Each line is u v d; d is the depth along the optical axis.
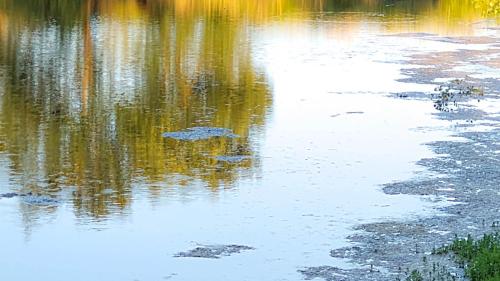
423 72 56.09
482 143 37.28
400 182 31.69
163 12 89.25
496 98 47.50
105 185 31.33
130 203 29.34
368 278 22.94
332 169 33.59
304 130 40.09
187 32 74.56
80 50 63.31
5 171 32.81
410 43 70.56
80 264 24.17
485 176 32.34
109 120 41.66
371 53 64.75
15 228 26.81
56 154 35.38
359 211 28.56
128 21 80.94
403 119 42.34
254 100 46.91
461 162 34.31
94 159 34.81
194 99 46.94
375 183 31.70
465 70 56.91
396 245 25.38
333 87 51.06
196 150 36.41
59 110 43.69
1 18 80.88
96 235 26.34
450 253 24.52
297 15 90.31
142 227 27.03
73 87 49.69
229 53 63.62
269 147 37.03
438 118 42.41
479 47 68.31
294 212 28.50
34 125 40.41
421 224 27.16
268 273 23.42
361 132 39.75
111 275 23.42
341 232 26.61
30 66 56.41
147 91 48.81
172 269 23.81
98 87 49.84
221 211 28.58
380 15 91.62
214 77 53.66
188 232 26.61
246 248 25.31
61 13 86.00
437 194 30.23
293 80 53.12
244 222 27.53
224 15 88.44
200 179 32.19
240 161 34.72
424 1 105.81
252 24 81.75
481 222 27.27
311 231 26.70
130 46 65.56
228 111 44.06
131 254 24.86
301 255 24.73
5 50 62.75
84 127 40.22
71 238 26.08
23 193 30.20
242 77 53.91
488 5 69.81
